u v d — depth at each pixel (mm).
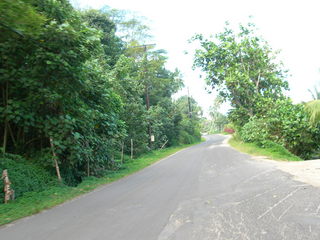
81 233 4660
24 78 9203
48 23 8930
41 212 6301
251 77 29625
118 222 5172
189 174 10984
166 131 39625
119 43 36562
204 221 4914
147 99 32500
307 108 16734
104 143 13039
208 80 30969
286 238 3945
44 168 9953
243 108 28891
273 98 27547
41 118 9828
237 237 4094
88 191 8898
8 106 9109
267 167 11195
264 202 5867
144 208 6094
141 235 4422
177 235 4332
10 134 10539
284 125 19297
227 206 5773
